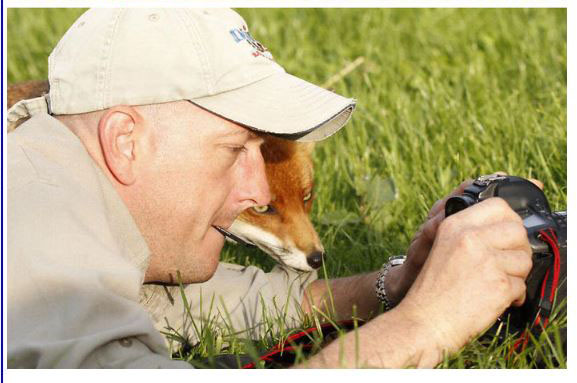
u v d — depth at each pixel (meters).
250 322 3.39
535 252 2.51
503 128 5.32
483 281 2.34
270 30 8.25
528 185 2.61
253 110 2.68
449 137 5.28
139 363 2.22
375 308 3.36
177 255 2.77
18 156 2.41
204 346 3.06
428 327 2.33
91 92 2.64
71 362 2.12
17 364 2.13
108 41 2.64
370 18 8.60
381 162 5.28
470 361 2.73
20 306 2.17
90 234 2.32
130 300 2.31
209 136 2.65
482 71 6.79
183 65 2.61
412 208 4.66
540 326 2.64
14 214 2.26
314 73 7.23
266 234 4.45
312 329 2.89
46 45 8.29
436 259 2.39
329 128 3.12
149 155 2.62
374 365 2.28
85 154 2.57
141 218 2.68
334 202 5.04
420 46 7.82
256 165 2.91
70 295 2.18
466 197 2.60
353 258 4.30
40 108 2.99
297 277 3.68
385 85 6.63
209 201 2.72
